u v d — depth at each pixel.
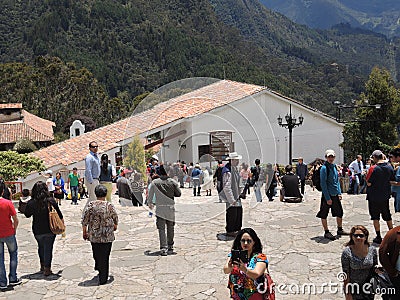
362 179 14.30
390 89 26.48
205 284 6.32
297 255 7.41
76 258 7.84
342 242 8.11
